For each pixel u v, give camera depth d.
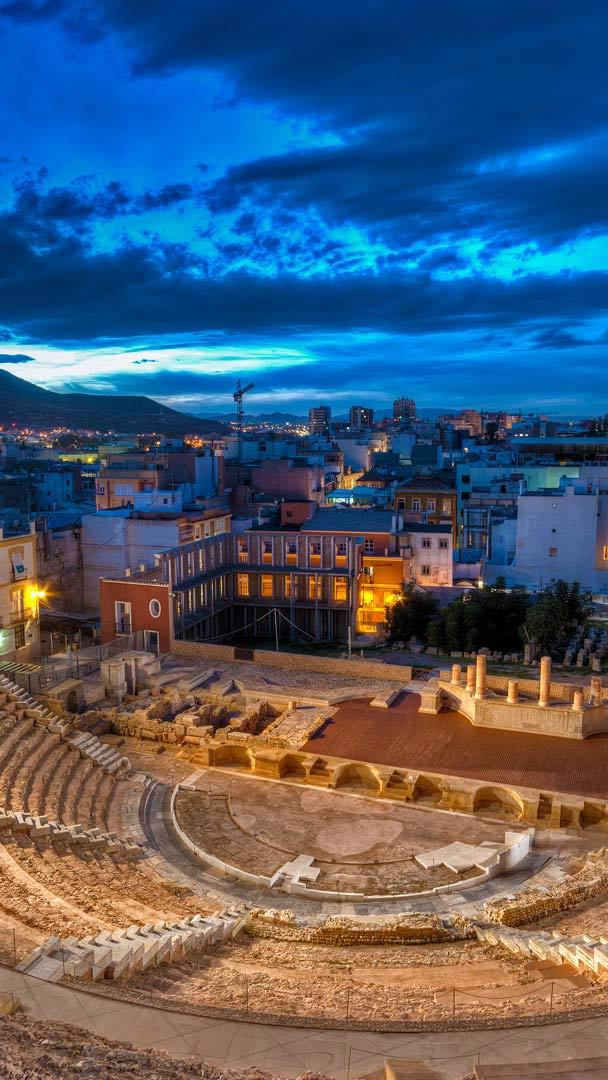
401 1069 12.30
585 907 26.94
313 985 18.58
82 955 16.73
